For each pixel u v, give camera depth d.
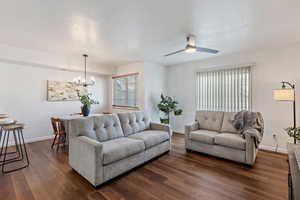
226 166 2.72
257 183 2.18
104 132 2.79
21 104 4.01
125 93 5.33
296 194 0.91
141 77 4.80
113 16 2.11
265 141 3.52
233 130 3.18
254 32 2.65
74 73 4.96
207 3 1.82
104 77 5.87
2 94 3.74
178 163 2.86
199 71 4.62
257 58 3.62
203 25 2.39
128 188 2.08
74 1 1.76
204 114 3.71
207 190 2.03
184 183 2.20
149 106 4.88
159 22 2.29
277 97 2.88
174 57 4.32
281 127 3.34
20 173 2.46
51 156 3.16
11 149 3.55
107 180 2.17
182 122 5.13
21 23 2.30
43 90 4.35
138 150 2.61
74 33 2.68
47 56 3.87
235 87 3.94
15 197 1.88
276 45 3.31
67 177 2.35
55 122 3.59
